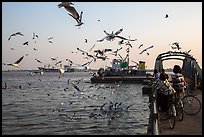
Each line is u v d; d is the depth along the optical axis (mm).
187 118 13641
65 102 37688
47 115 27078
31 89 66062
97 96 45844
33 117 26125
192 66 33406
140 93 52656
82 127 21281
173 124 11461
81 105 34344
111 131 19875
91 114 25875
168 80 13453
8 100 42500
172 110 11828
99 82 80188
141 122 23000
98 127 21188
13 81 114562
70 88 69812
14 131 20266
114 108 29203
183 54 45906
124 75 80250
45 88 70500
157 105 13047
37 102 39500
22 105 36062
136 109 29969
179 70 14664
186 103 15727
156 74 22188
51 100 42219
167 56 46594
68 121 23734
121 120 23656
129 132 19484
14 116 26672
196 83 23969
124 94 50594
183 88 14289
